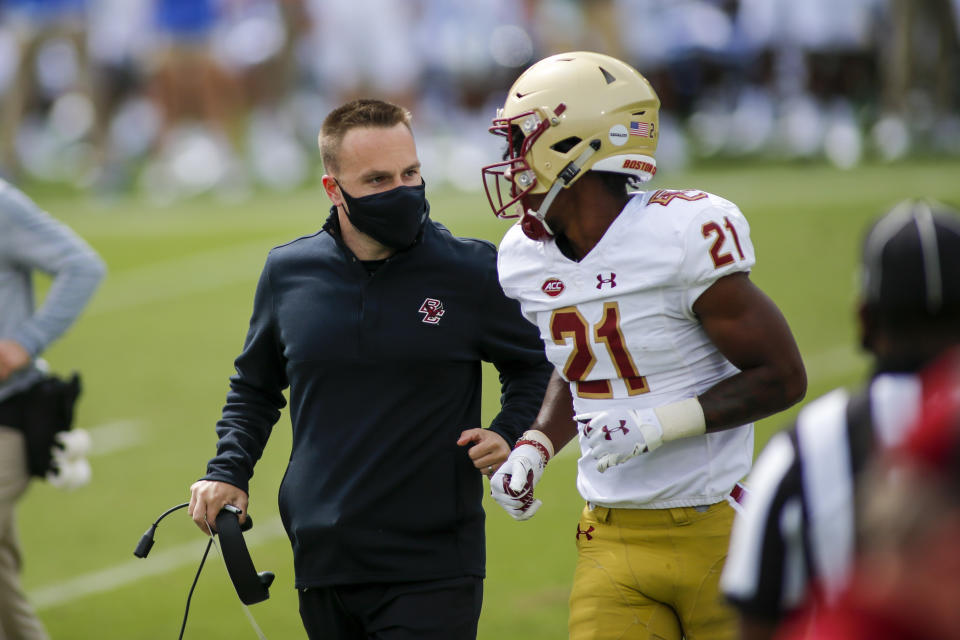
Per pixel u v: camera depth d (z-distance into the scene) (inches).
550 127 384.2
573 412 422.3
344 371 423.5
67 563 733.3
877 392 250.1
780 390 369.7
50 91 2063.2
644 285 378.0
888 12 1755.7
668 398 388.2
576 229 391.5
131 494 836.6
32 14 1793.8
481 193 1637.6
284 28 1830.7
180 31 1738.4
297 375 431.2
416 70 1795.0
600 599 398.6
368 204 414.0
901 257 249.4
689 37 1824.6
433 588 417.7
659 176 1605.6
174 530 779.4
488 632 596.7
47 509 821.2
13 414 514.0
